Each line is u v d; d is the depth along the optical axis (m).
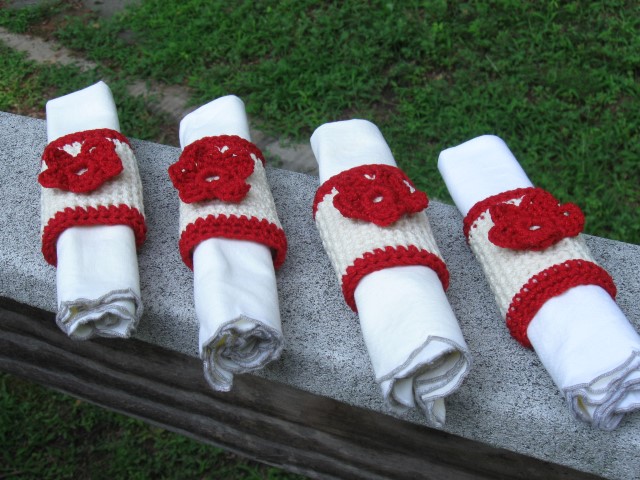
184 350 0.51
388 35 0.91
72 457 0.67
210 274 0.45
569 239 0.47
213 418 0.57
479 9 0.94
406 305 0.43
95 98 0.57
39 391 0.71
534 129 0.82
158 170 0.58
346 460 0.55
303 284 0.51
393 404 0.43
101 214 0.49
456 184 0.53
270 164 0.81
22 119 0.62
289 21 0.95
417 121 0.84
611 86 0.85
